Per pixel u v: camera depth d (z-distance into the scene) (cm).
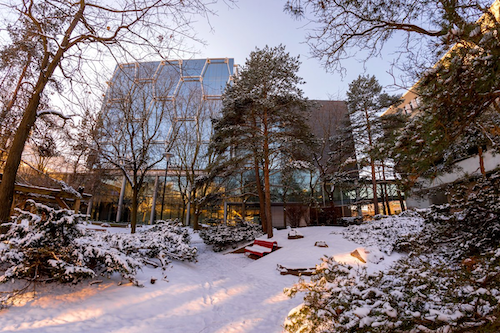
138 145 1802
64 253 566
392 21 413
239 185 2698
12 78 842
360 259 909
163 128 2447
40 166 1844
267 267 998
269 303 622
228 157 1755
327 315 318
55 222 555
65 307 490
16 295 498
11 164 646
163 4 512
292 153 1587
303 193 2378
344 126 2478
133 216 1445
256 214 3281
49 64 722
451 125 296
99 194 3086
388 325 254
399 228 1177
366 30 433
